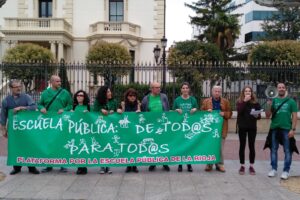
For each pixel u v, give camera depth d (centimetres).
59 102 738
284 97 717
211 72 1376
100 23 2792
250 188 641
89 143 727
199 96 1416
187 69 1389
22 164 720
